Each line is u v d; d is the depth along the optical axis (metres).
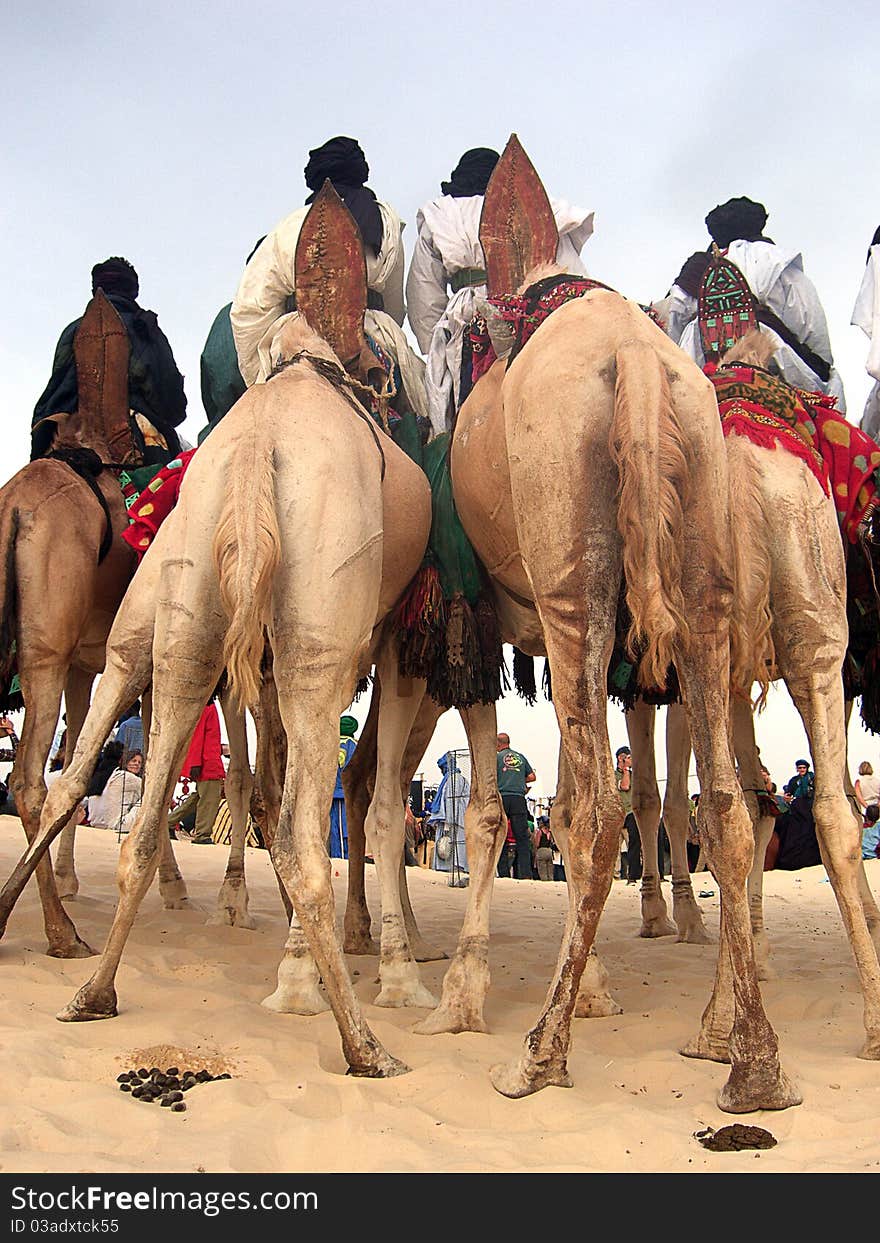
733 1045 4.43
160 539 6.13
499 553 5.86
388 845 6.38
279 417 5.12
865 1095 4.48
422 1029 5.57
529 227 6.43
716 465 4.78
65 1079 4.62
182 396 9.30
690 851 16.20
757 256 8.45
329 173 8.04
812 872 14.50
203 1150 3.89
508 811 16.22
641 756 9.23
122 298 9.44
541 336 5.09
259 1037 5.28
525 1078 4.51
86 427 8.38
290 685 4.81
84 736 6.23
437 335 7.57
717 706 4.63
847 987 6.83
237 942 8.16
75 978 6.42
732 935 4.48
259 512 4.80
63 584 7.33
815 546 5.39
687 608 4.68
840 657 5.33
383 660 6.43
